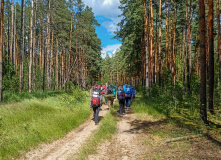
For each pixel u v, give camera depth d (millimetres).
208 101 7691
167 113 7598
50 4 21531
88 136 5246
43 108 8133
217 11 11570
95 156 3785
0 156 3486
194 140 4242
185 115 7211
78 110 8672
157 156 3479
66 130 5672
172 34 20516
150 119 7125
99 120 7418
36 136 4711
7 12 27141
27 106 7984
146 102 10359
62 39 25672
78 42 28422
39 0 19844
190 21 18844
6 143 4082
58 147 4367
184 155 3408
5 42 29484
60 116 6938
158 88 11719
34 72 19688
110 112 8898
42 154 3922
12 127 5273
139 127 6070
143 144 4363
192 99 7684
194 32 25797
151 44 16594
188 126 5543
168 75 12516
